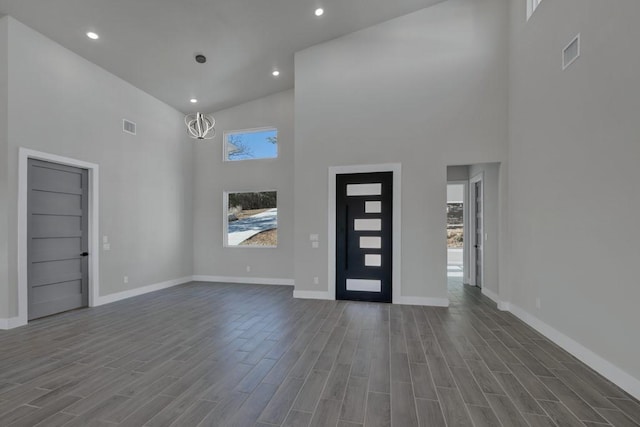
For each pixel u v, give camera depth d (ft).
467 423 6.43
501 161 14.80
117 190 17.44
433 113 15.66
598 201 8.66
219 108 22.79
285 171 21.71
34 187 13.56
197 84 19.35
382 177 16.37
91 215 16.01
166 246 20.95
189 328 12.49
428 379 8.28
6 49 12.47
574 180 9.71
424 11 15.80
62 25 13.34
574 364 9.17
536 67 12.05
